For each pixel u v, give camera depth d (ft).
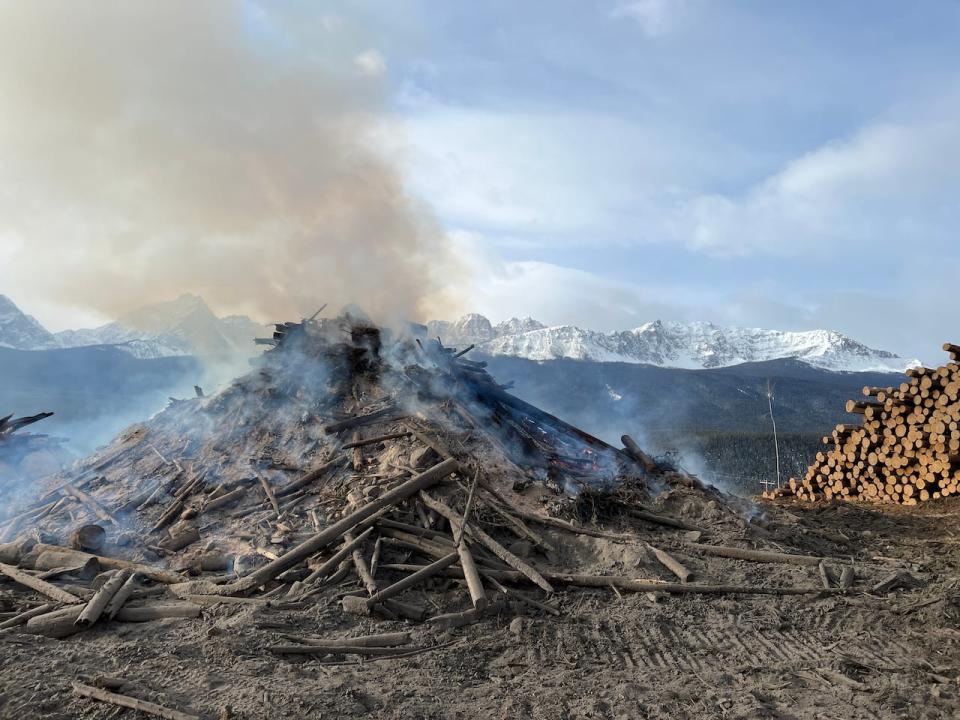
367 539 30.86
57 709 17.25
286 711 17.53
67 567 29.45
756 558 33.40
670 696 19.70
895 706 19.04
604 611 26.89
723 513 40.11
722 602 28.09
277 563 28.12
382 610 25.85
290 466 39.68
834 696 19.76
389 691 19.49
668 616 26.37
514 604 26.94
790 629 25.41
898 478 56.34
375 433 42.11
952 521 47.09
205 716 17.21
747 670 21.65
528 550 31.58
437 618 25.14
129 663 20.35
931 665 21.90
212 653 21.27
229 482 38.11
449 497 34.12
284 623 24.06
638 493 41.50
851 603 28.19
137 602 26.37
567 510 36.29
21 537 33.63
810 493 63.00
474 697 19.60
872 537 42.65
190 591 27.37
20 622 24.03
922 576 32.42
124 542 33.24
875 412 58.54
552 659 22.40
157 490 38.34
